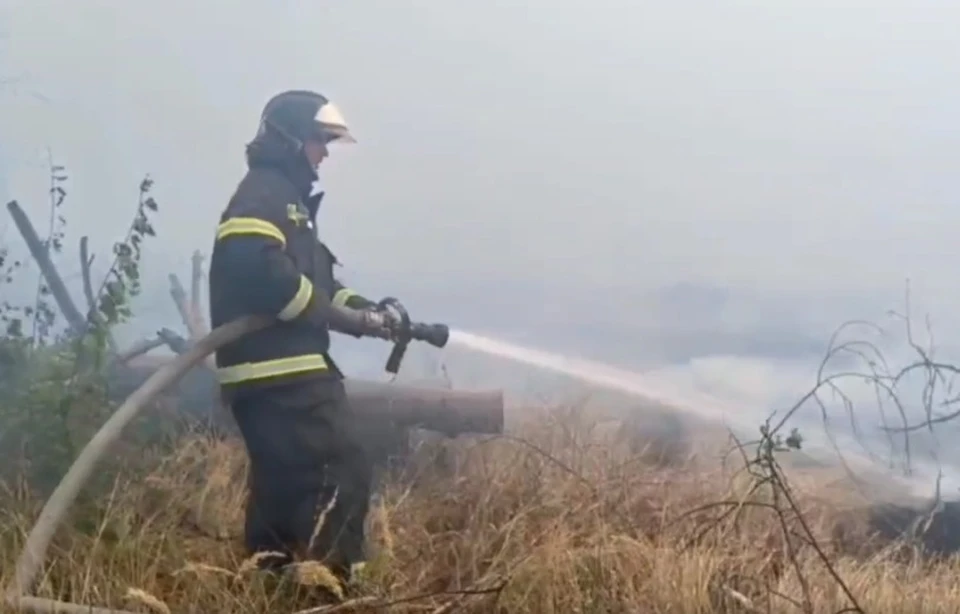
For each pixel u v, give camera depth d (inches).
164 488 150.9
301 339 138.6
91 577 128.9
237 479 159.2
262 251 131.2
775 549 143.0
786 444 155.4
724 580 134.6
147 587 131.3
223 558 141.9
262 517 140.1
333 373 142.4
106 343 158.7
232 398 139.6
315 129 138.9
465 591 129.5
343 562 138.6
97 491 144.9
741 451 159.5
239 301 134.6
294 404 137.2
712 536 143.8
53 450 146.4
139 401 134.1
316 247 142.8
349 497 140.5
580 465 164.2
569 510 149.5
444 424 171.0
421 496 160.4
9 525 135.9
